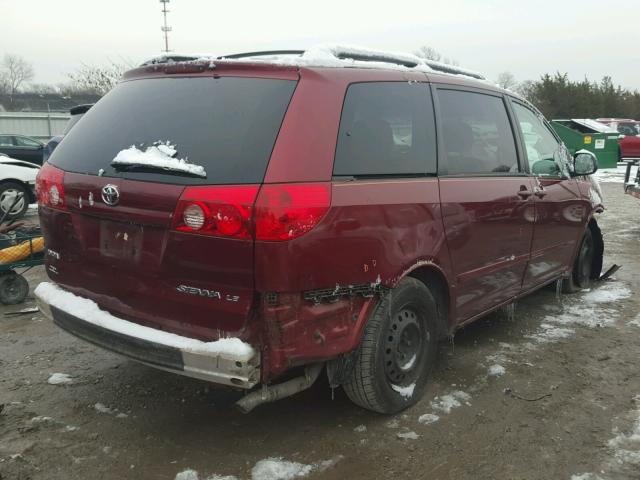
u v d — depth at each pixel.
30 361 4.11
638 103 45.50
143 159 2.79
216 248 2.58
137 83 3.29
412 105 3.39
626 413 3.47
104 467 2.86
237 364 2.54
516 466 2.93
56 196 3.20
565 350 4.43
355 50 3.26
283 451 3.02
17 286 5.46
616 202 13.56
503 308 5.10
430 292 3.48
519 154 4.34
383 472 2.86
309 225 2.61
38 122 31.34
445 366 4.09
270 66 2.87
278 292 2.58
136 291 2.90
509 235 4.09
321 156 2.74
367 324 3.05
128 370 3.97
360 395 3.16
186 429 3.22
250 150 2.63
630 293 5.95
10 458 2.91
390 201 3.03
